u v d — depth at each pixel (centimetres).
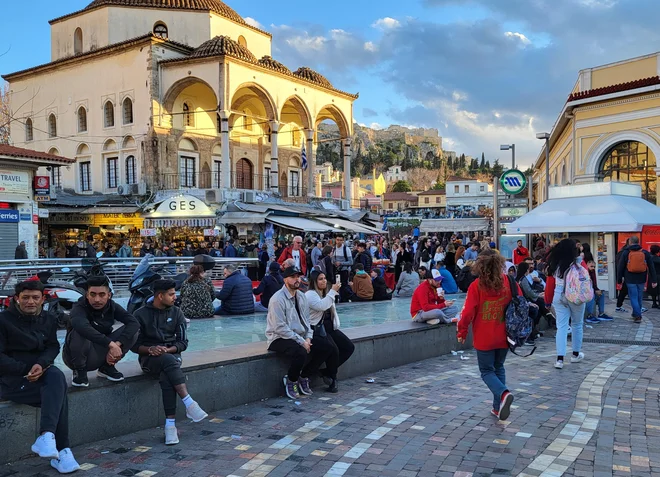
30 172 2430
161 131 3547
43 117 4069
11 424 480
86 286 525
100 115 3747
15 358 474
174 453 512
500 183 1903
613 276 1778
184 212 2864
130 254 2488
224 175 3425
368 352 848
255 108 4338
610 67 2383
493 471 463
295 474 462
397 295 1518
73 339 520
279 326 691
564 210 1678
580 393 707
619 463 478
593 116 2309
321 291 758
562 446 518
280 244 3016
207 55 3381
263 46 4497
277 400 698
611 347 1027
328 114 4662
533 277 1299
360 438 549
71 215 3406
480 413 629
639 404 656
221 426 592
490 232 4622
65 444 477
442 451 510
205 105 3903
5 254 2331
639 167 2217
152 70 3500
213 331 914
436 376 830
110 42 3819
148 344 562
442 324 1002
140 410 575
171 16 3912
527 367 870
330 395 722
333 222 3241
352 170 19500
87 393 532
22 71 4091
